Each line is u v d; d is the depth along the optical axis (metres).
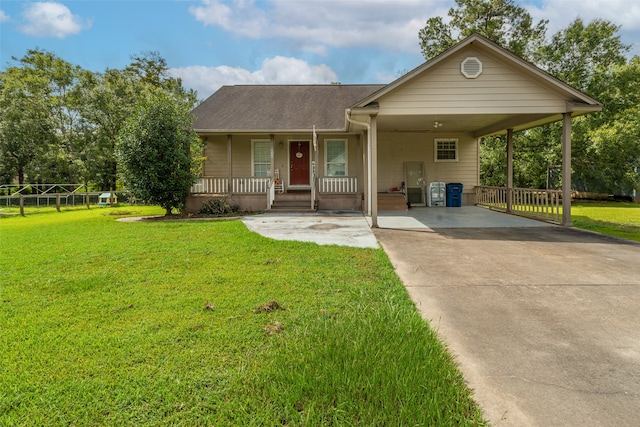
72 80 26.19
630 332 3.17
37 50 25.70
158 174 12.12
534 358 2.73
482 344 2.96
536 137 20.06
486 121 12.66
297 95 16.80
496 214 12.41
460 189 15.16
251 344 2.86
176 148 12.23
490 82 9.45
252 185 14.03
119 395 2.22
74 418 2.03
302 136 15.47
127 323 3.30
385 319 3.26
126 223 10.73
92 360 2.64
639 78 18.05
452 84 9.46
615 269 5.23
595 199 21.08
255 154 15.56
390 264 5.41
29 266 5.34
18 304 3.81
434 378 2.35
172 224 10.13
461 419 2.00
